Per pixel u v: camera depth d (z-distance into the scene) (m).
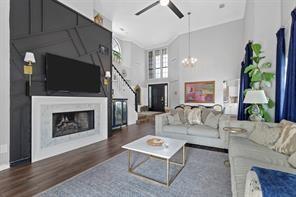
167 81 9.62
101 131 4.09
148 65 10.61
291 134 1.91
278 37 2.86
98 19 5.05
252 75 3.14
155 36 8.65
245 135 2.71
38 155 2.77
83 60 3.71
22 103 2.61
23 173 2.29
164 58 9.97
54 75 2.97
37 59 2.81
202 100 7.46
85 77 3.62
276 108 2.85
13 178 2.15
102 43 4.29
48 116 2.95
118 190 1.89
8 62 2.43
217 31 7.05
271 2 3.23
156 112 9.20
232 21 6.69
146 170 2.40
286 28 2.79
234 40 6.68
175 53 8.60
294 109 2.30
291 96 2.36
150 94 10.51
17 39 2.54
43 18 2.91
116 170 2.40
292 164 1.58
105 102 4.24
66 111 3.26
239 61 6.57
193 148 3.39
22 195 1.78
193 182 2.05
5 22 2.41
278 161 1.71
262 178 1.12
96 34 4.09
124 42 9.11
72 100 3.37
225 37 6.88
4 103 2.42
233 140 2.49
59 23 3.19
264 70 3.26
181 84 8.08
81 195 1.79
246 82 4.43
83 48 3.71
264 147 2.11
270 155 1.85
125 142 3.89
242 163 1.61
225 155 2.97
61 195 1.79
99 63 4.17
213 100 7.19
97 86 3.95
